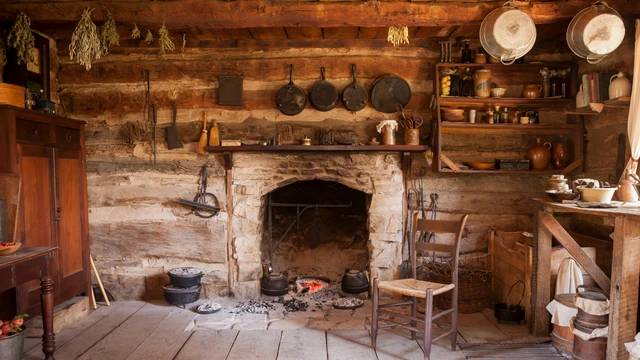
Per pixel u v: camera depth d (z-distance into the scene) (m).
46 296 2.72
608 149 3.61
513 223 4.16
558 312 2.95
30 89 3.67
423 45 4.09
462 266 4.13
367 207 4.29
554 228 3.07
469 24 3.38
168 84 4.16
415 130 3.99
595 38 3.05
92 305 3.83
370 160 4.11
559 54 4.09
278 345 3.07
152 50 4.15
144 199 4.16
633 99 3.03
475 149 4.16
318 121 4.14
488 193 4.17
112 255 4.16
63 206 3.48
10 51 3.53
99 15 3.26
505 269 3.81
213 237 4.13
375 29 3.82
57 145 3.41
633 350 2.31
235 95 4.10
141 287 4.15
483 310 3.76
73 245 3.59
